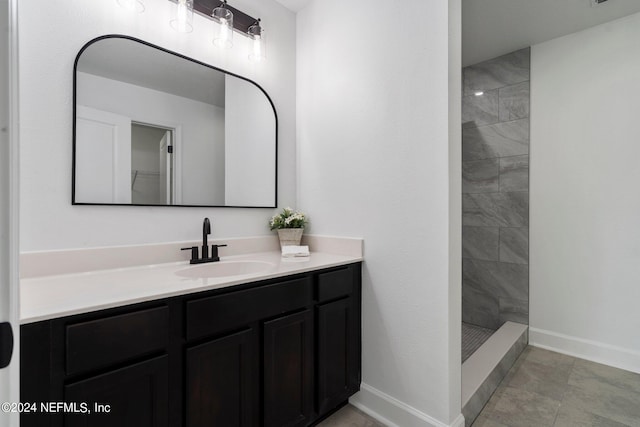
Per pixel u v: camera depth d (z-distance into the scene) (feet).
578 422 4.79
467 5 6.34
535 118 7.79
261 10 6.14
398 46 4.82
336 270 4.83
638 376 6.17
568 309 7.31
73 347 2.42
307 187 6.46
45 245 3.72
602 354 6.79
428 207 4.44
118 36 4.33
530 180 7.87
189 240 5.06
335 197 5.84
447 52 4.23
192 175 5.12
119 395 2.67
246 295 3.62
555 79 7.50
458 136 4.45
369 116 5.24
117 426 2.64
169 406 2.99
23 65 3.59
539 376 6.22
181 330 3.11
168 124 4.84
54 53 3.80
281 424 4.00
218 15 5.14
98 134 4.15
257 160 6.04
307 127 6.47
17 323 1.28
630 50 6.56
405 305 4.70
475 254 8.79
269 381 3.87
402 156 4.76
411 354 4.61
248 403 3.67
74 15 3.96
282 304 4.02
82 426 2.46
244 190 5.83
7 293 1.23
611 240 6.77
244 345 3.63
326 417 5.00
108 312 2.65
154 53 4.70
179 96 4.98
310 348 4.41
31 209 3.62
